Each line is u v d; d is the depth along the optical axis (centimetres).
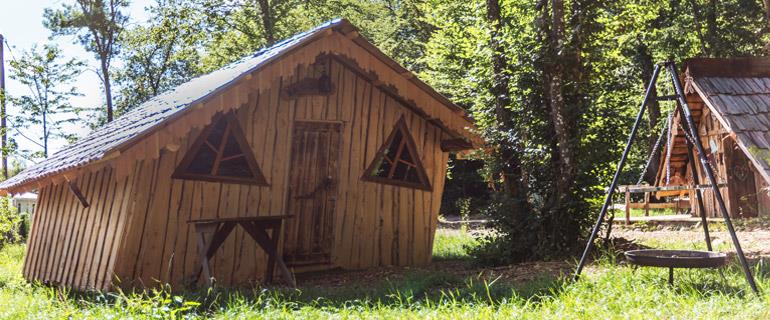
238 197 1041
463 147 1271
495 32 1273
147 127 889
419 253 1247
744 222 1558
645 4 1711
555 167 1112
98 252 986
